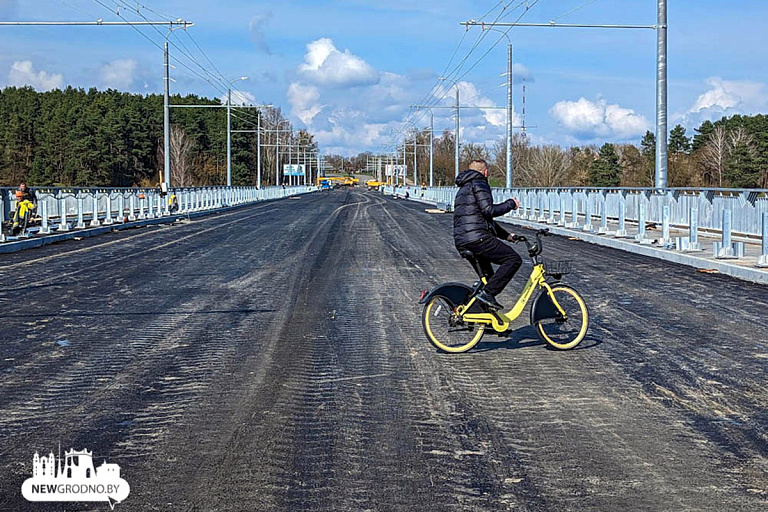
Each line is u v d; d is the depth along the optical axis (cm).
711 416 609
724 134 7962
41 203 2450
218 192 5038
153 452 537
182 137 10369
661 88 2498
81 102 10369
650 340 885
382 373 748
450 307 837
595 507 444
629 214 2691
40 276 1489
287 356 818
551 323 845
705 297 1181
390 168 14162
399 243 2205
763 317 1015
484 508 444
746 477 488
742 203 1972
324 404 647
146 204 3588
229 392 684
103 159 8956
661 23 2480
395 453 533
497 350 848
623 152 9175
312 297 1216
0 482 487
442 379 726
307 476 493
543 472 497
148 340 902
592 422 596
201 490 471
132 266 1658
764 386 692
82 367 775
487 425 590
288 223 3266
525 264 1623
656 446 544
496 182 9631
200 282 1398
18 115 9231
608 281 1361
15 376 741
